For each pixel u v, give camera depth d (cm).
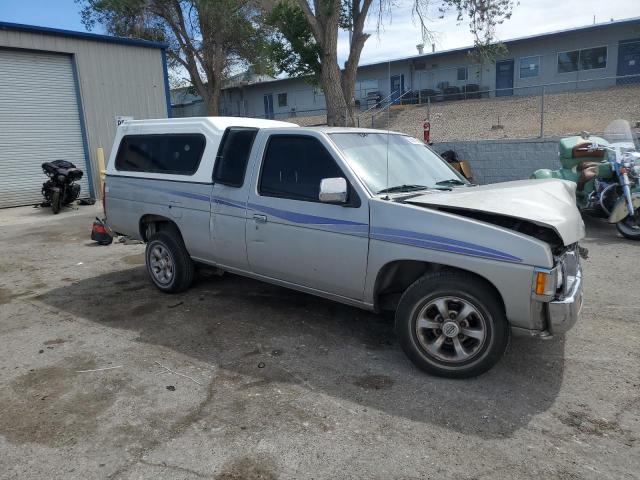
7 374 411
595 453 301
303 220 450
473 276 375
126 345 463
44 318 540
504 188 426
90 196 1648
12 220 1232
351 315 527
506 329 371
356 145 466
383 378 393
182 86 4025
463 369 382
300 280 470
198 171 545
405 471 288
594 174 866
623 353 428
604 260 712
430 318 393
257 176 491
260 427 331
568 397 362
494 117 2312
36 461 301
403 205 398
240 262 516
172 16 3083
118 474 289
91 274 715
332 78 1545
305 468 291
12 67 1455
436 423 333
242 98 3750
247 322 512
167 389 382
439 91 3016
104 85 1645
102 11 3023
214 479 284
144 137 621
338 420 338
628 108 2091
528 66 2858
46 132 1540
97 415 348
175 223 571
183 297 591
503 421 334
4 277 714
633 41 2588
